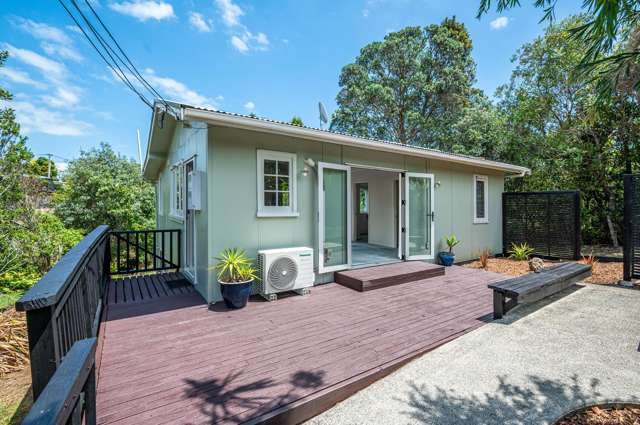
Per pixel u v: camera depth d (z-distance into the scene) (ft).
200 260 15.16
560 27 31.04
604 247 31.27
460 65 55.52
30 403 7.54
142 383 7.52
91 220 36.86
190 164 17.79
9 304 13.28
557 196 25.46
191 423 6.16
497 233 28.40
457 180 24.88
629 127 27.86
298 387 7.36
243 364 8.43
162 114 17.61
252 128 13.24
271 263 13.99
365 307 13.25
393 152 19.36
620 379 8.03
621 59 7.43
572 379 8.05
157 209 34.22
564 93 32.71
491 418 6.63
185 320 11.74
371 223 29.63
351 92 56.44
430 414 6.79
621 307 13.61
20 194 18.63
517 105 37.14
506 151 37.06
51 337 4.71
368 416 6.81
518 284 12.59
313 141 16.83
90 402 4.42
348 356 8.91
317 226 16.94
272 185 15.56
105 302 13.97
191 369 8.16
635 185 17.37
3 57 16.96
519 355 9.30
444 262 22.70
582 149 31.45
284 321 11.62
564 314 12.70
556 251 25.45
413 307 13.30
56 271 5.89
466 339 10.32
